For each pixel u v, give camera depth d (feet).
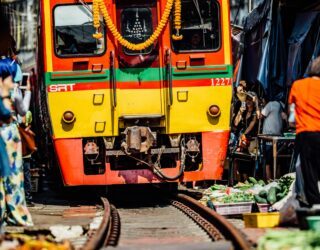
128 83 72.38
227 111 73.20
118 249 44.24
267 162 81.05
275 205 59.47
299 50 83.10
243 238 44.75
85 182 72.69
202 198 72.79
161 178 73.36
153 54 72.79
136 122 72.13
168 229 57.98
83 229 55.67
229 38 73.77
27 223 56.85
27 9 208.03
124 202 79.71
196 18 73.61
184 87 72.64
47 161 88.74
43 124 85.66
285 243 39.47
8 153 56.18
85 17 73.15
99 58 72.43
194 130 72.74
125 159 77.15
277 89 89.25
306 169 52.11
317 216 45.68
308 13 83.25
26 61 205.26
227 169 93.76
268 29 88.58
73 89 72.28
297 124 52.75
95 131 72.18
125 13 73.31
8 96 54.54
